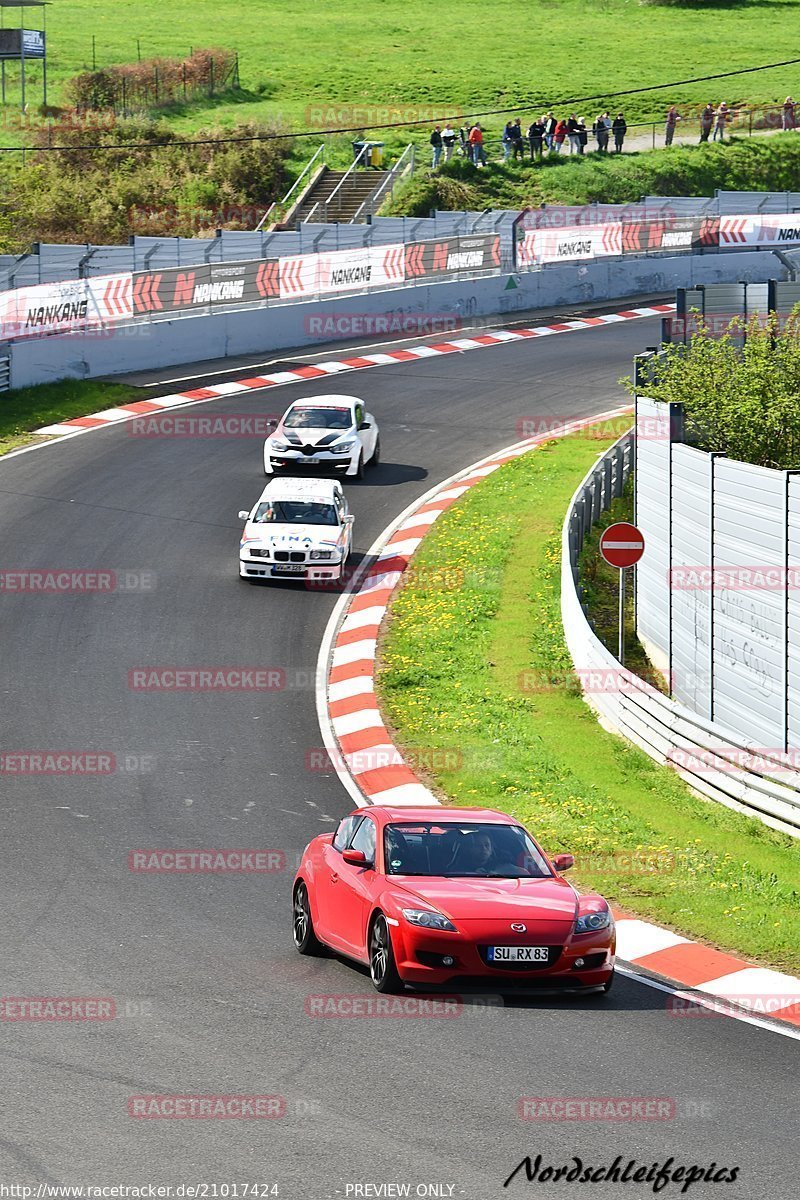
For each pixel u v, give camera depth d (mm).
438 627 74750
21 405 112125
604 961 33750
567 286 160250
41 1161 23875
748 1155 24641
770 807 51812
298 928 38031
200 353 130375
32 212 182625
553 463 103688
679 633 68188
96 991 33469
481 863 35812
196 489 96125
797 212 182625
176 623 74125
